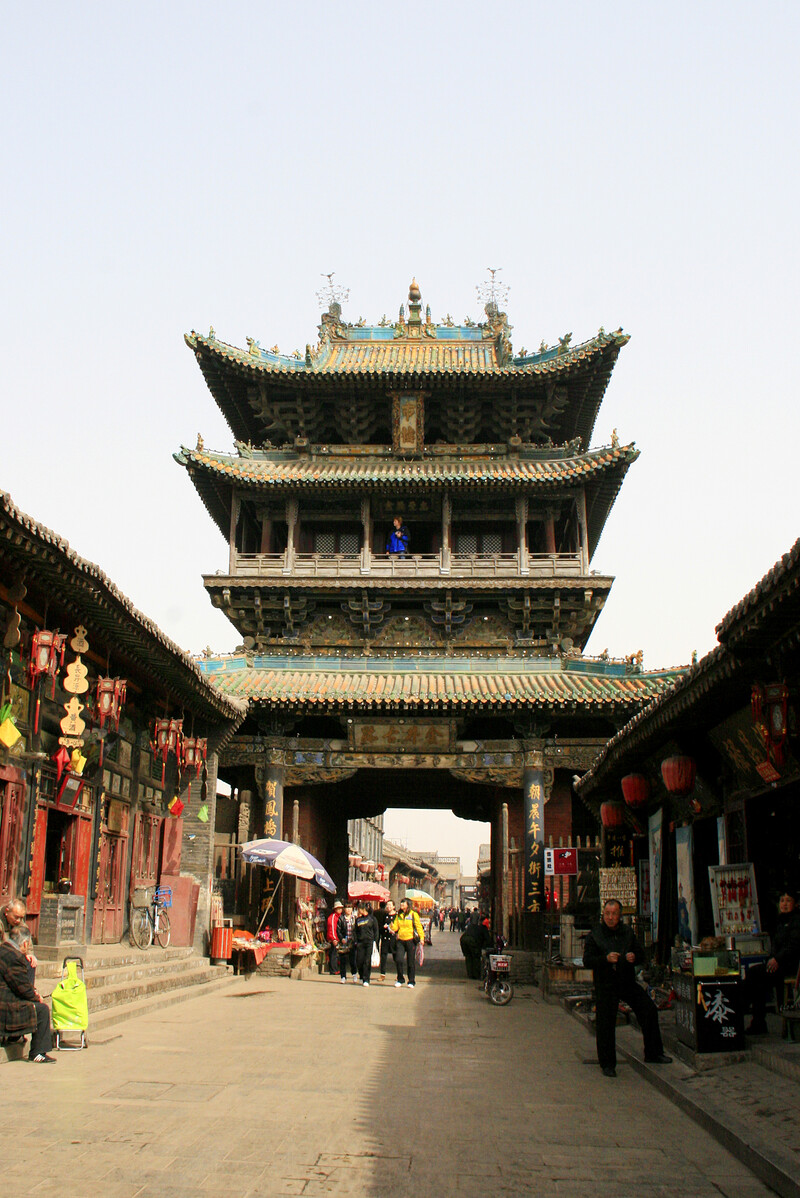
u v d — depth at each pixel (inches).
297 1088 519.2
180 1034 711.1
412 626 1583.4
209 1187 345.4
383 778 1754.4
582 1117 470.0
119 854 1063.6
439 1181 361.7
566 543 1770.4
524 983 1302.9
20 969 568.7
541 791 1402.6
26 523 634.8
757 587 529.3
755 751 719.7
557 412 1668.3
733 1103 463.5
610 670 1466.5
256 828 1478.8
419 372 1590.8
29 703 801.6
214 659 1503.4
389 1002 1003.3
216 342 1582.2
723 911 711.1
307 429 1678.2
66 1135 409.1
